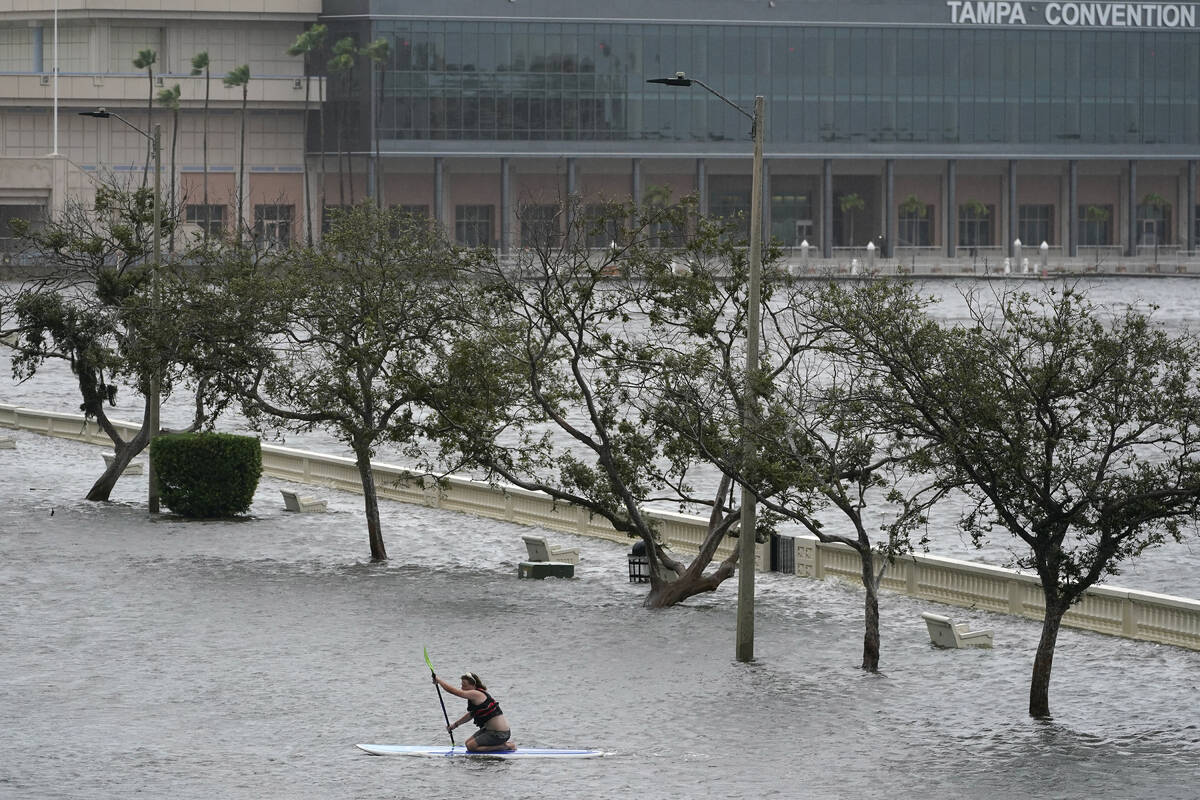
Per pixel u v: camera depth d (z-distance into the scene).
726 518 74.81
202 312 86.12
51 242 100.06
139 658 61.19
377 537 84.19
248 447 96.31
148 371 90.75
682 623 69.56
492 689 57.78
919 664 62.56
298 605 71.62
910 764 49.06
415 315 82.44
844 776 47.69
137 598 72.38
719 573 74.88
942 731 52.97
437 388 79.88
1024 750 50.78
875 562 78.38
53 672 58.84
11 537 87.44
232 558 83.06
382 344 82.56
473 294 82.75
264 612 70.00
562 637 66.31
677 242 116.06
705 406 68.31
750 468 61.41
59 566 79.50
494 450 80.69
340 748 49.72
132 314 92.81
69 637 64.44
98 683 57.34
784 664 62.28
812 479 59.84
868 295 59.12
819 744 51.19
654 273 73.50
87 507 98.50
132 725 51.94
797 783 46.84
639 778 47.09
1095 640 67.12
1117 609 68.00
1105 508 53.06
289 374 85.75
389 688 57.31
